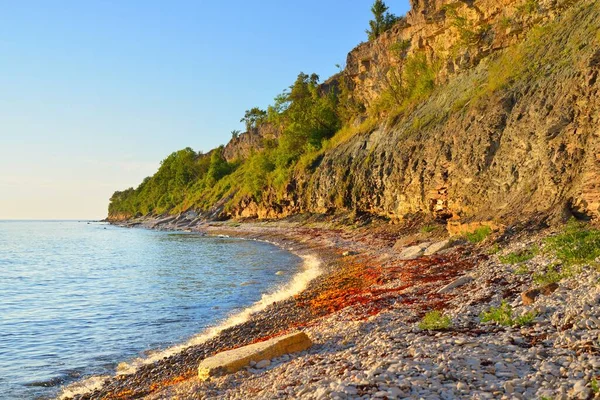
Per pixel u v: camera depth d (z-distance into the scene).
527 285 13.13
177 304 23.97
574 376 6.57
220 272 35.31
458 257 21.64
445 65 46.31
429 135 40.84
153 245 71.50
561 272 13.32
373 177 50.00
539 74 29.16
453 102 40.38
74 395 12.53
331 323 14.18
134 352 16.23
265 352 10.82
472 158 31.88
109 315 22.25
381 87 63.72
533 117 26.25
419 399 6.42
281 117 98.88
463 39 42.56
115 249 68.62
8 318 22.28
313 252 41.00
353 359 9.09
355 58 71.75
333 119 81.00
